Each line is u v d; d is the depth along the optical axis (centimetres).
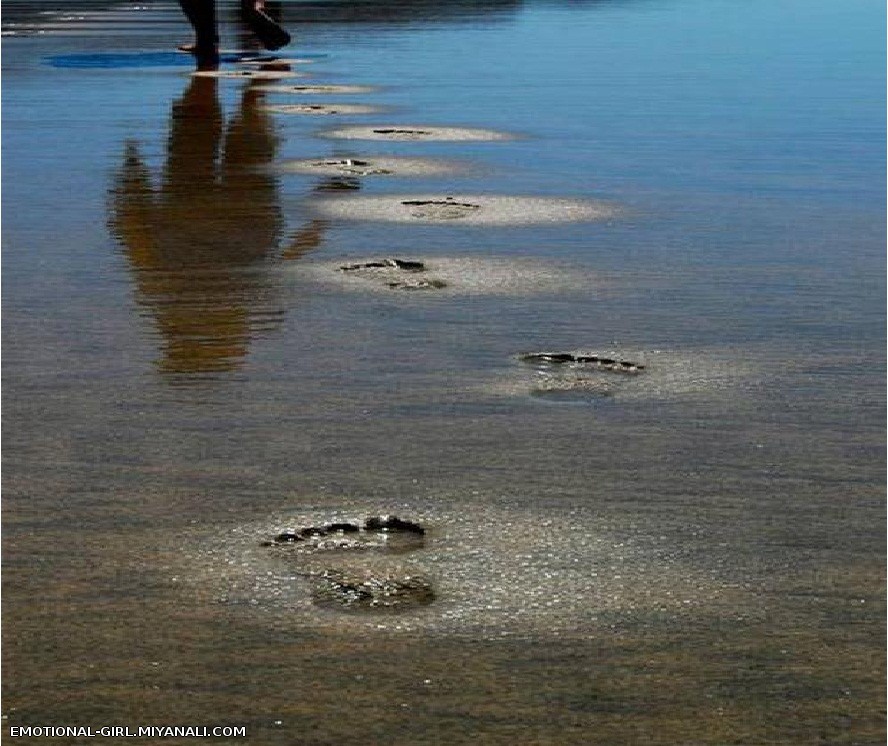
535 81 1788
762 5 3378
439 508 434
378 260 780
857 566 397
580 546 407
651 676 336
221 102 1542
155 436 499
